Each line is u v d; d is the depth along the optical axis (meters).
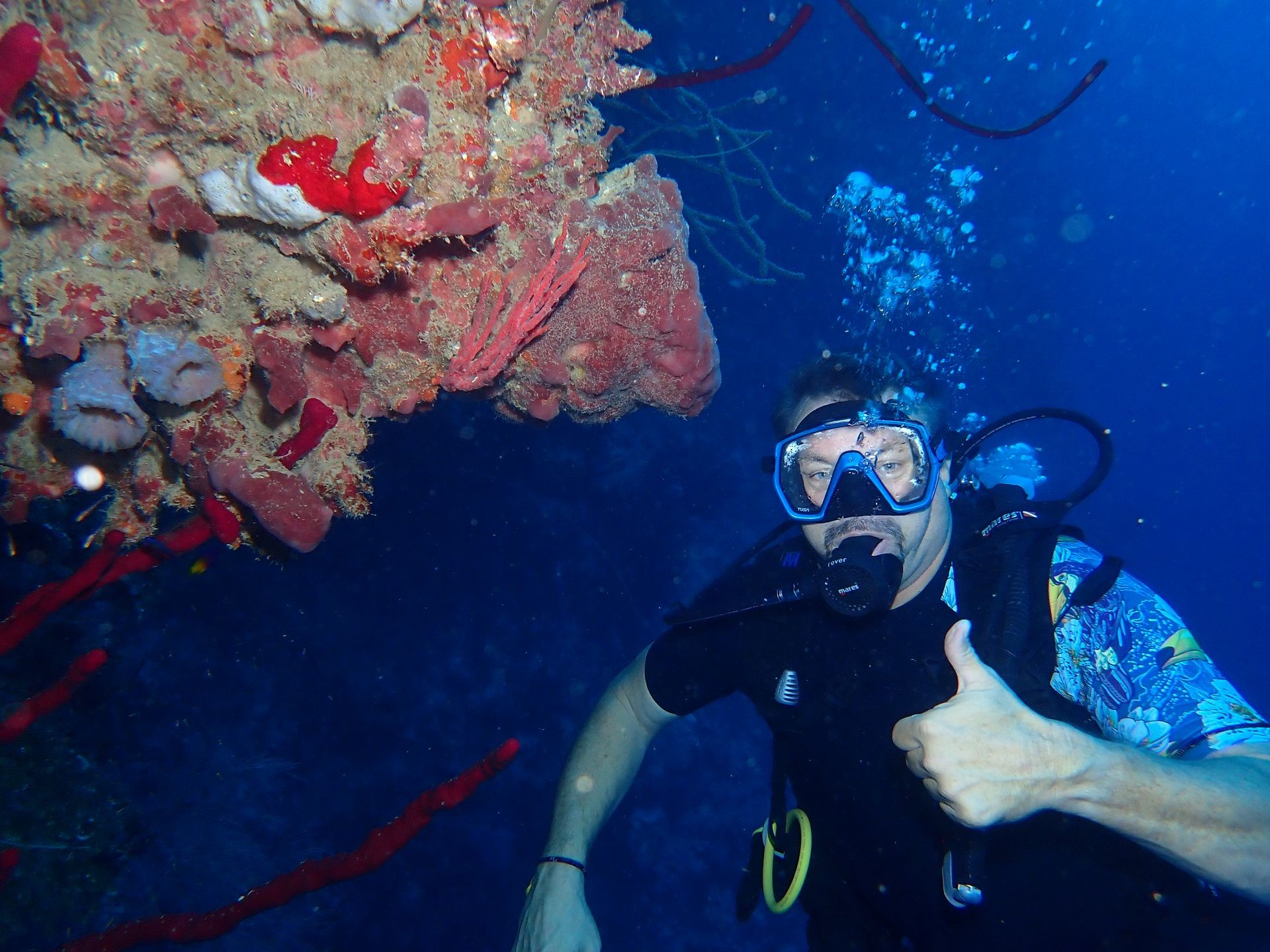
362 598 7.04
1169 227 37.69
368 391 2.00
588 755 2.65
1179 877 1.79
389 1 1.36
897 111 16.44
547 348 2.08
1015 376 23.80
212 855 4.94
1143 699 1.64
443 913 6.54
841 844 2.35
